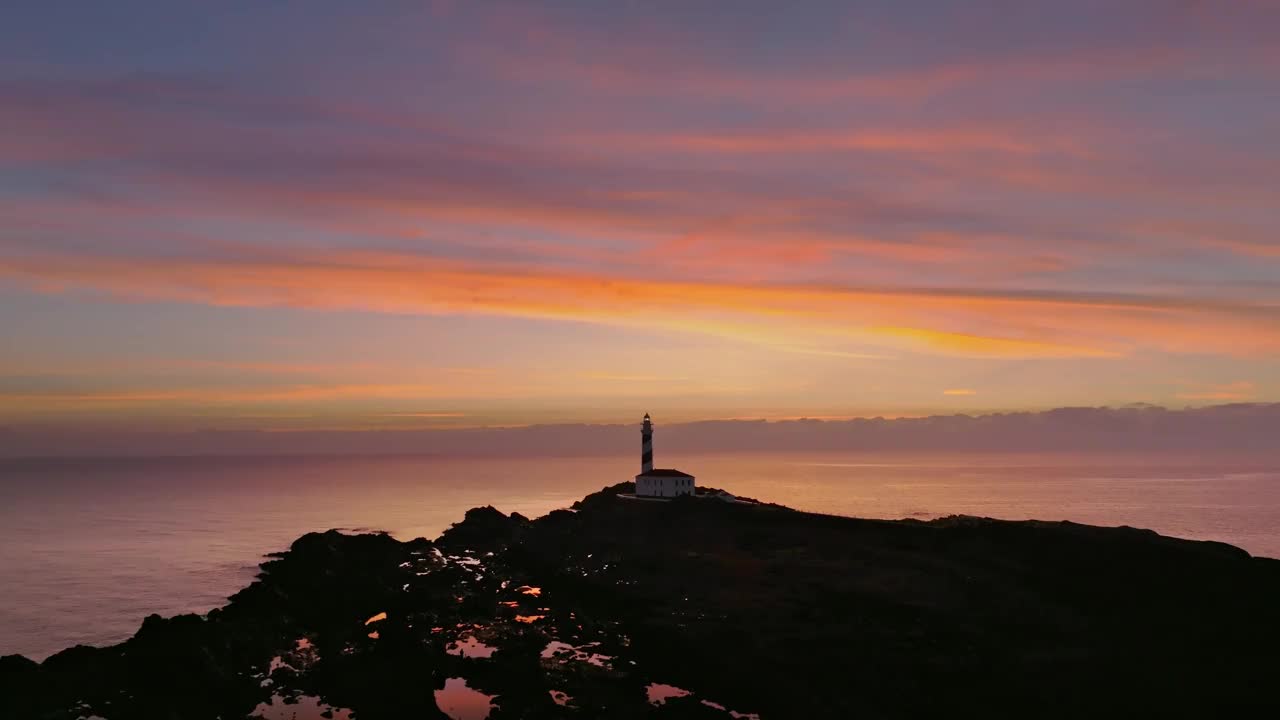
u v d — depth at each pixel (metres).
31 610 124.19
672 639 90.25
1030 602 93.19
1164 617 87.19
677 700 76.75
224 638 90.00
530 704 76.12
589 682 81.50
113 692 78.31
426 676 83.88
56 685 78.31
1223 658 78.25
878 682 76.69
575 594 113.50
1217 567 96.12
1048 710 70.56
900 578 102.12
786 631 88.88
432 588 120.44
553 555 133.75
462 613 107.19
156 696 78.06
